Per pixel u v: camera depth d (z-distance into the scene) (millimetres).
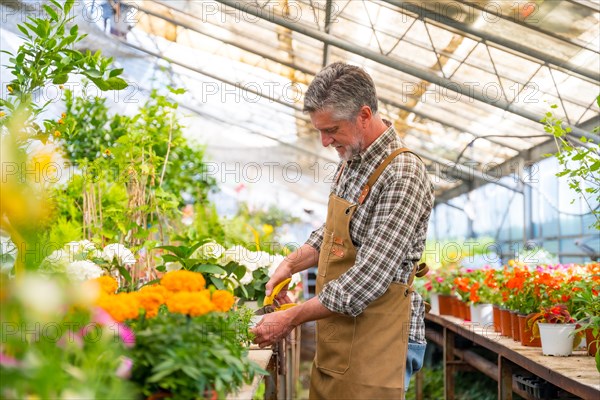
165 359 1760
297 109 11539
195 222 6371
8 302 1364
